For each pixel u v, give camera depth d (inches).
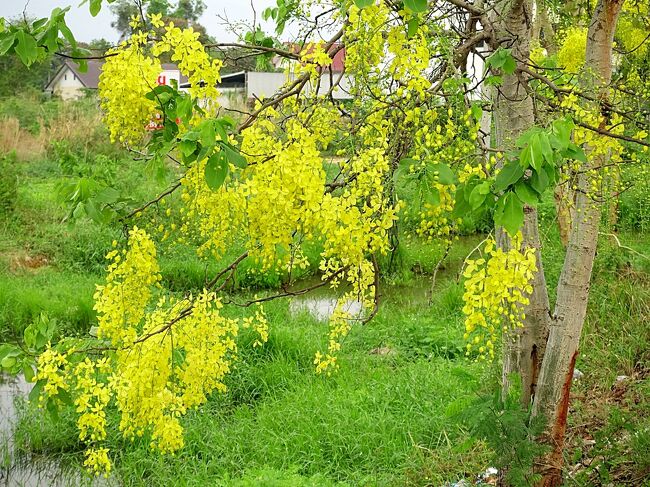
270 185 96.3
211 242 112.9
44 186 607.5
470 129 105.5
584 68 137.3
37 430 230.5
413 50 105.1
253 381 254.2
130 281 119.6
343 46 115.6
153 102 106.0
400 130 111.7
